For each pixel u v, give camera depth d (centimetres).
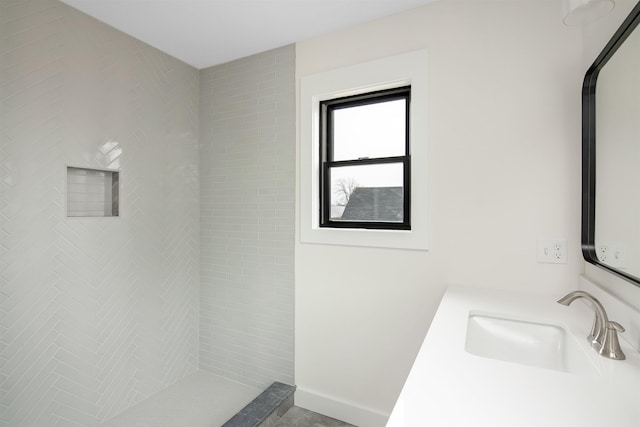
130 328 213
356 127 214
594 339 97
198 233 261
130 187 213
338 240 205
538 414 65
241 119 242
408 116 197
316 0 177
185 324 252
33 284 167
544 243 155
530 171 157
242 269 243
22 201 162
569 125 150
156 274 230
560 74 152
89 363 191
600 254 124
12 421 160
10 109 158
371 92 205
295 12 188
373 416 195
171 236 241
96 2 178
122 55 207
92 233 193
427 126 179
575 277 149
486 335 127
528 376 80
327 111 222
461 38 172
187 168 253
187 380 248
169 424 196
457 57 173
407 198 194
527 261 158
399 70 186
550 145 154
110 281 202
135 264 216
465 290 163
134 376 215
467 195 171
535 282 157
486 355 121
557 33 153
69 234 181
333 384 209
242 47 227
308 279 217
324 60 211
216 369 256
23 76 162
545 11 155
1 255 156
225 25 201
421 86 180
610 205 114
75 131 183
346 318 204
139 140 218
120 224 207
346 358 204
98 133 194
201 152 260
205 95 258
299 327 221
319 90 211
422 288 183
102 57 196
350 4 181
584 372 91
